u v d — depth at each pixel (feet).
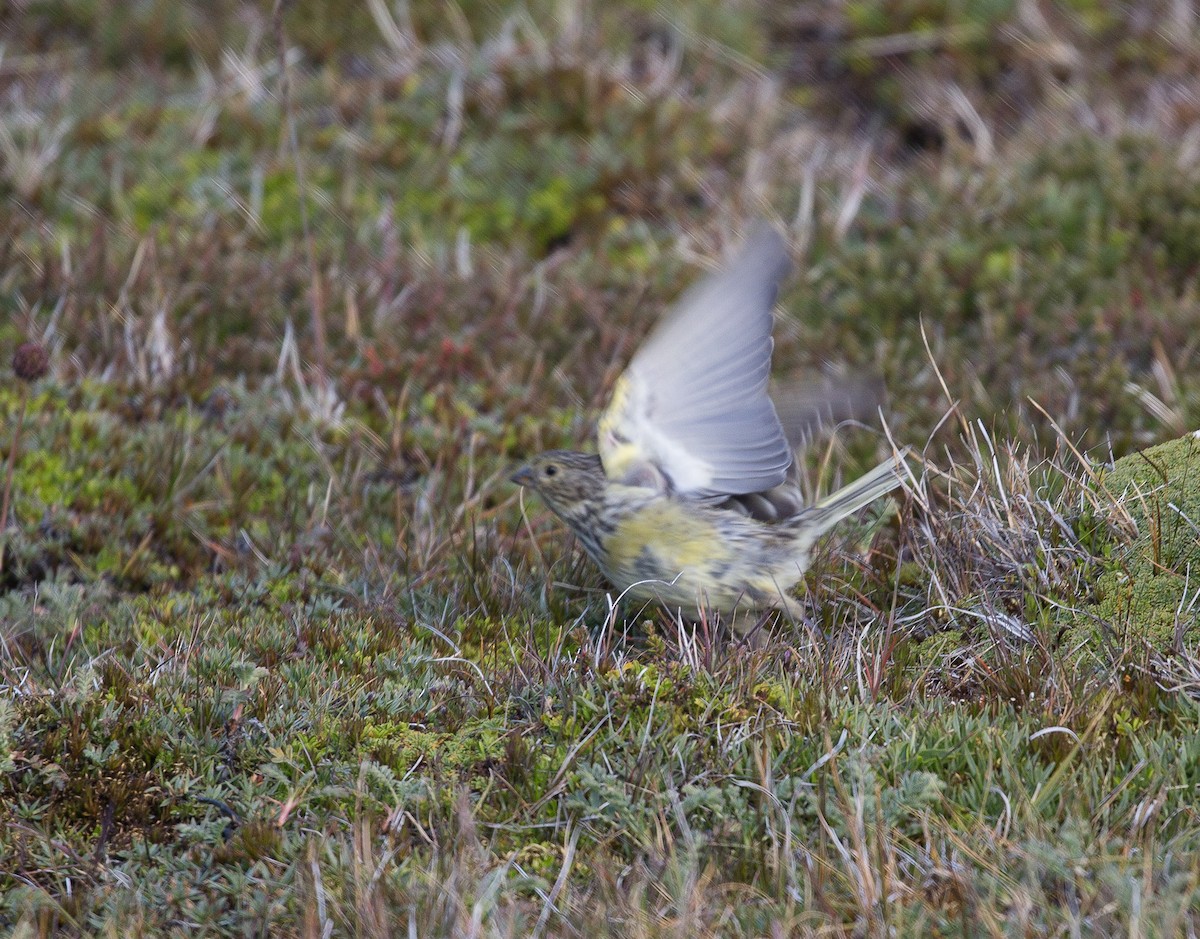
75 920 21.89
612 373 41.39
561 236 52.65
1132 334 41.93
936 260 45.93
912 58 62.49
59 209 50.19
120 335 41.29
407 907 21.22
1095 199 48.11
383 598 31.07
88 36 62.44
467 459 38.19
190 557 34.32
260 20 62.23
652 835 23.17
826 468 35.29
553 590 31.42
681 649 27.63
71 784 24.64
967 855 22.06
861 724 24.90
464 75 57.62
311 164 53.67
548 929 21.36
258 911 21.61
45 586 31.60
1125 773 24.00
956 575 30.17
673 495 28.94
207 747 25.35
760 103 58.08
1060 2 63.52
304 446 38.04
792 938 20.77
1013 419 37.99
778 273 28.32
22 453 35.73
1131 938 19.62
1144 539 29.32
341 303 44.42
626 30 62.03
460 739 25.89
